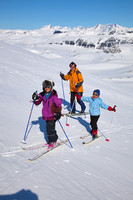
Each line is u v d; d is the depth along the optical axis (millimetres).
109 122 7441
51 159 3707
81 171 3453
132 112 9883
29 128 5160
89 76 21547
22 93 8461
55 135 4246
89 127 6336
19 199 2359
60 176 3127
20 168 3137
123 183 3350
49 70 16953
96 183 3160
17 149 3875
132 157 4531
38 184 2768
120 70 76938
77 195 2699
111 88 17188
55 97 4043
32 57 22125
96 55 193625
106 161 4090
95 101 5285
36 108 7004
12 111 6074
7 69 11953
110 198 2818
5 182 2664
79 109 8586
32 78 11742
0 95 7227
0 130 4520
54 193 2629
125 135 6156
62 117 6926
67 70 20719
